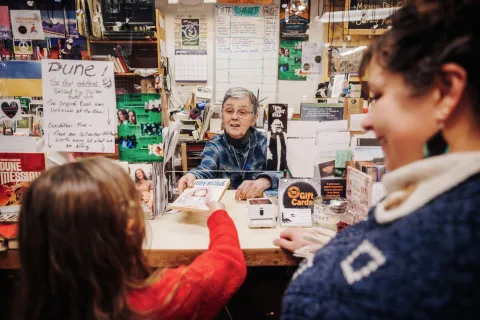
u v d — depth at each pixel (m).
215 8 1.74
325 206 1.03
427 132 0.37
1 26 1.09
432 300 0.29
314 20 1.70
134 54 1.57
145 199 1.07
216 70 1.83
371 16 1.60
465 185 0.33
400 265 0.31
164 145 1.13
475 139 0.35
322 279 0.38
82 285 0.55
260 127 1.52
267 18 1.74
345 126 1.27
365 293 0.32
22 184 1.05
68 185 0.55
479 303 0.29
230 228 0.83
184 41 1.78
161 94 1.16
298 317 0.39
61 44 1.16
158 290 0.60
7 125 1.08
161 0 1.69
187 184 1.21
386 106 0.39
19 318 0.58
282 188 1.09
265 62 1.80
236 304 1.22
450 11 0.34
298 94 1.80
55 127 1.09
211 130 1.65
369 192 0.92
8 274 1.05
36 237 0.56
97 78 1.08
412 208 0.35
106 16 1.23
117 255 0.57
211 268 0.69
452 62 0.33
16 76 1.06
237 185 1.41
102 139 1.11
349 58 1.65
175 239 0.91
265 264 0.86
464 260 0.29
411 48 0.36
